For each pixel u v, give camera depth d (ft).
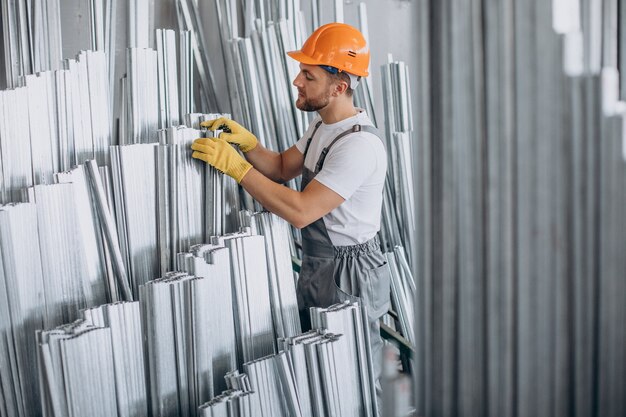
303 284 8.55
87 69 8.03
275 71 10.50
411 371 8.96
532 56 4.31
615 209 4.56
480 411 4.83
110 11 9.58
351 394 7.17
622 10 4.76
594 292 4.61
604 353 4.68
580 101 4.38
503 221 4.52
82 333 6.03
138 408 6.59
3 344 6.40
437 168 4.80
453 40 4.58
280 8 10.96
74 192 6.94
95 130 8.15
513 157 4.46
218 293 7.19
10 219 6.38
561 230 4.46
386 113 11.18
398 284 10.33
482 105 4.55
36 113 7.48
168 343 6.73
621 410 4.77
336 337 6.98
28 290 6.59
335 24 8.07
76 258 6.97
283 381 6.63
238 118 10.58
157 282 6.70
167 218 7.54
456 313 4.85
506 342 4.60
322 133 8.31
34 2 8.61
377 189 8.14
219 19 10.80
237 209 8.45
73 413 5.92
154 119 8.78
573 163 4.42
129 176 7.31
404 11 13.33
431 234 4.88
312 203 7.61
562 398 4.57
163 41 8.87
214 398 6.44
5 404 6.47
